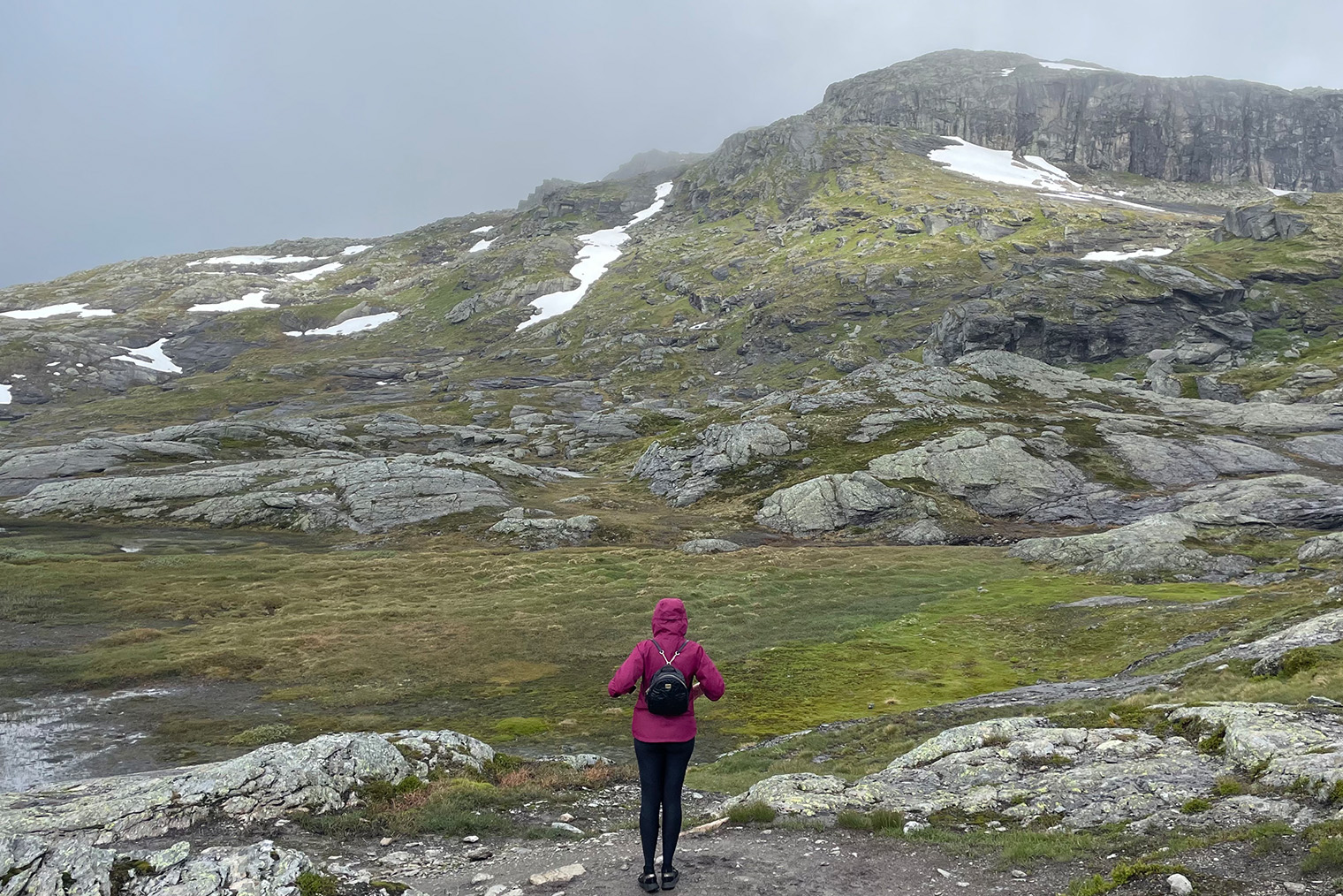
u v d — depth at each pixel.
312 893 8.57
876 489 106.00
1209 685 25.00
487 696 40.44
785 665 45.66
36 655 47.56
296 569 76.31
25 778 28.17
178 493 111.38
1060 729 16.92
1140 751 14.82
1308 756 12.34
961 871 10.09
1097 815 12.18
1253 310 199.00
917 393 147.88
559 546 92.75
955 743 17.06
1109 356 195.12
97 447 133.88
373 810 13.95
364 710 38.09
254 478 118.38
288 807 13.61
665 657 8.99
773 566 78.06
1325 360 165.75
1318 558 64.38
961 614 57.09
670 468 134.25
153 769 28.97
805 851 11.11
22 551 78.81
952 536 94.56
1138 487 108.06
